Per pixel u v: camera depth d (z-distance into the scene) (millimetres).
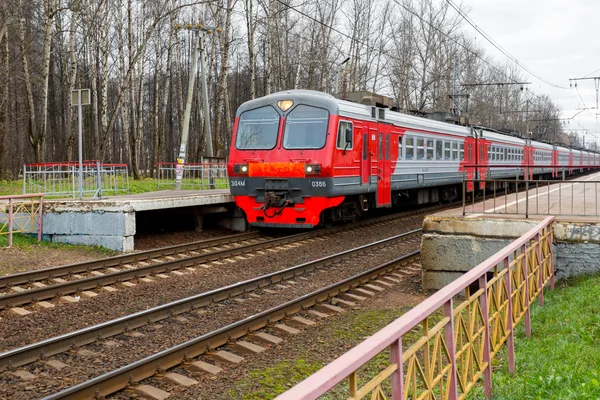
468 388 4227
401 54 41031
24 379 5574
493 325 4992
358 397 2648
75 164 16734
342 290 9227
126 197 14672
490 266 4680
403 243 14078
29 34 29312
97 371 5805
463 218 9062
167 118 51531
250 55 25922
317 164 13727
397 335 2943
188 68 49938
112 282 9469
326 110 14008
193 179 22562
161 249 11836
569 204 12578
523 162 32344
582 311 6691
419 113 22625
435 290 9305
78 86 39625
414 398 3285
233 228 16391
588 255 8523
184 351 6102
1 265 10586
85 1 27922
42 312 7855
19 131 36438
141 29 35531
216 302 8430
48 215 13023
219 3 25859
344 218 15969
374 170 15992
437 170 20609
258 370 5953
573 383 4613
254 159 14508
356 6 36344
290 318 7742
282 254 12406
